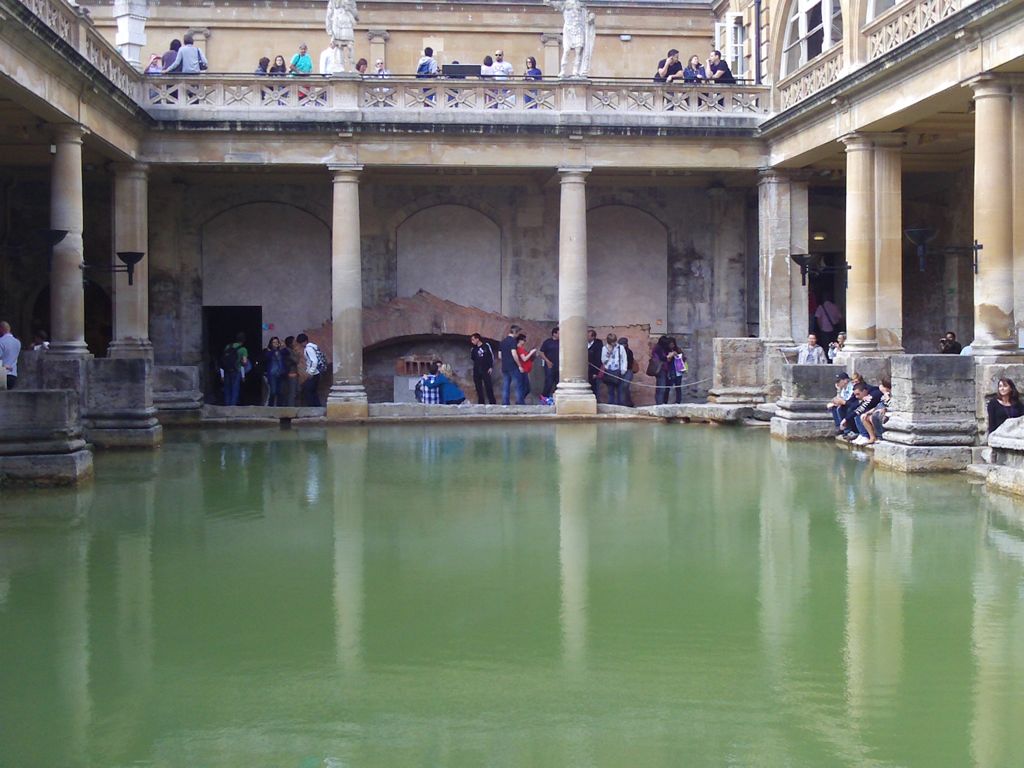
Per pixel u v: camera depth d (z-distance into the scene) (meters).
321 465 16.67
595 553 10.58
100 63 20.69
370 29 29.58
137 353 23.44
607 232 29.20
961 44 16.86
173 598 9.02
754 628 8.23
